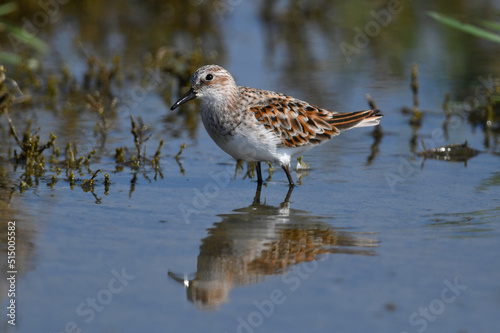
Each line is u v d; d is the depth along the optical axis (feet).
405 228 38.01
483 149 54.29
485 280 31.71
